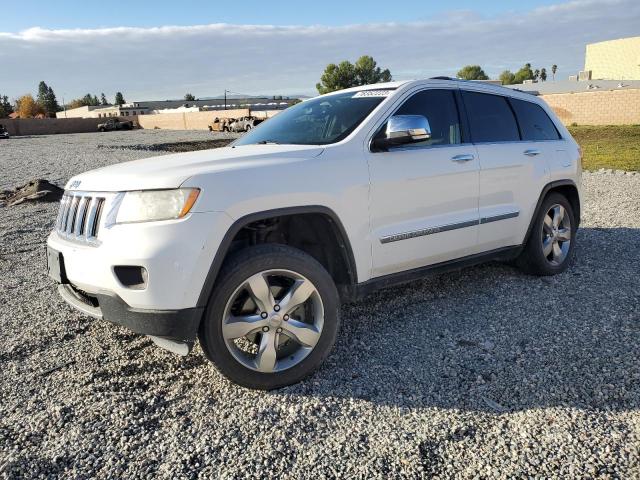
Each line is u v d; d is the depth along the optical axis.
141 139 34.72
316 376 3.39
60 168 15.87
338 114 4.05
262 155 3.42
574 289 4.79
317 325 3.34
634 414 2.85
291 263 3.19
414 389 3.20
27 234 7.57
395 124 3.61
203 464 2.57
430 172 3.97
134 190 3.04
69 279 3.31
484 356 3.57
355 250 3.59
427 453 2.60
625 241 6.43
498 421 2.85
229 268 3.06
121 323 3.06
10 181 13.05
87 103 158.00
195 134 41.84
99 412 3.02
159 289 2.90
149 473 2.52
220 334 3.06
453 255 4.27
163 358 3.69
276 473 2.49
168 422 2.93
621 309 4.27
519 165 4.67
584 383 3.18
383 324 4.18
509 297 4.64
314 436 2.77
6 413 3.04
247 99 139.25
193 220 2.96
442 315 4.30
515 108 4.93
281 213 3.23
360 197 3.58
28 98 115.31
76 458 2.63
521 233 4.79
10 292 5.15
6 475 2.51
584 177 12.32
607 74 66.38
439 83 4.33
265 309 3.16
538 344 3.71
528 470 2.45
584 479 2.38
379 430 2.80
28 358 3.72
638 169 13.68
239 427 2.87
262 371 3.18
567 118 36.69
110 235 3.02
